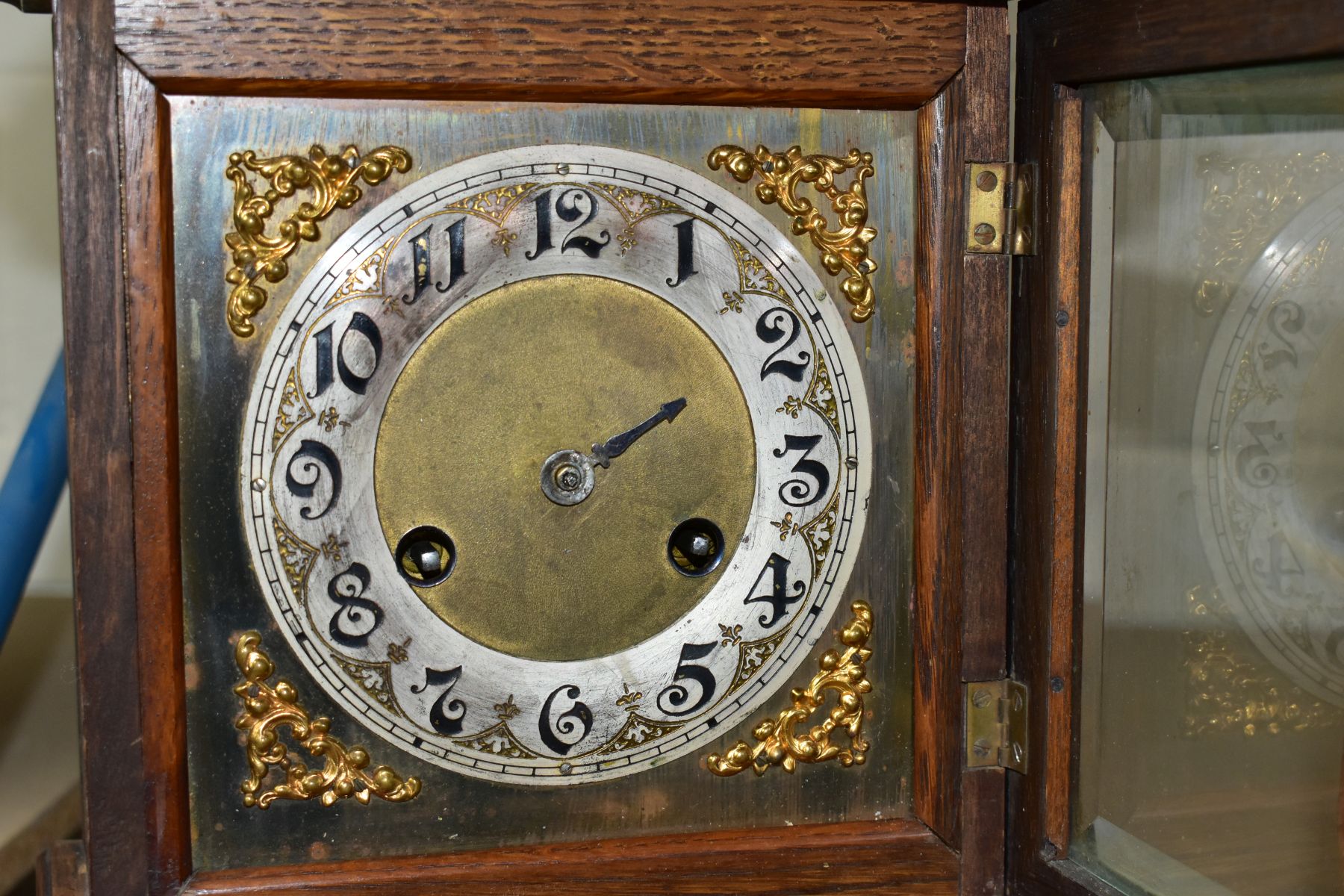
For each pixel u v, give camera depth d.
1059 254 0.49
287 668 0.49
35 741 0.59
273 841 0.49
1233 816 0.48
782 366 0.50
